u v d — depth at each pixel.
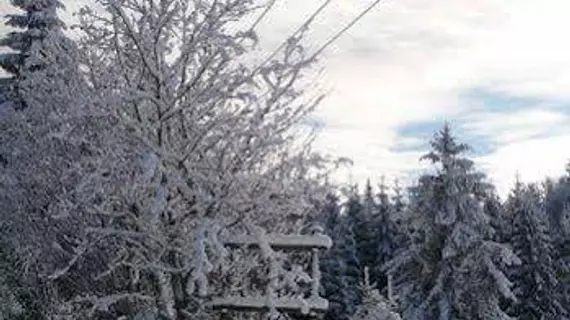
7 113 11.25
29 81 10.80
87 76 10.09
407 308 35.44
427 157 35.22
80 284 10.45
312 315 9.41
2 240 11.12
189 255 9.09
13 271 11.07
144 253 9.69
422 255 35.31
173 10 9.31
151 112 9.67
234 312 9.95
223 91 9.49
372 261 58.41
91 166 9.62
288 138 9.67
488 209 45.88
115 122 9.57
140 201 9.34
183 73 9.41
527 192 47.16
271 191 9.46
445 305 34.03
